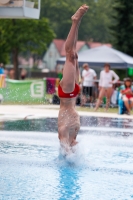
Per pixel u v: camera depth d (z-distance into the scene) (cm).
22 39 5794
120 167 943
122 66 3178
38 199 689
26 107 2353
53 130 1417
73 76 926
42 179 820
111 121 1698
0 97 2720
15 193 720
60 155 969
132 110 2473
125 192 748
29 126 1495
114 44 5744
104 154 1080
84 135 1339
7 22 5697
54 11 14162
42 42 6075
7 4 2138
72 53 930
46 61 13812
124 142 1248
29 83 2745
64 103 951
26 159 991
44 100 2775
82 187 773
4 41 5762
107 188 771
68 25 14238
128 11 5641
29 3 2189
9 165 930
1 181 797
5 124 1534
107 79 2391
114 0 5738
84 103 2764
